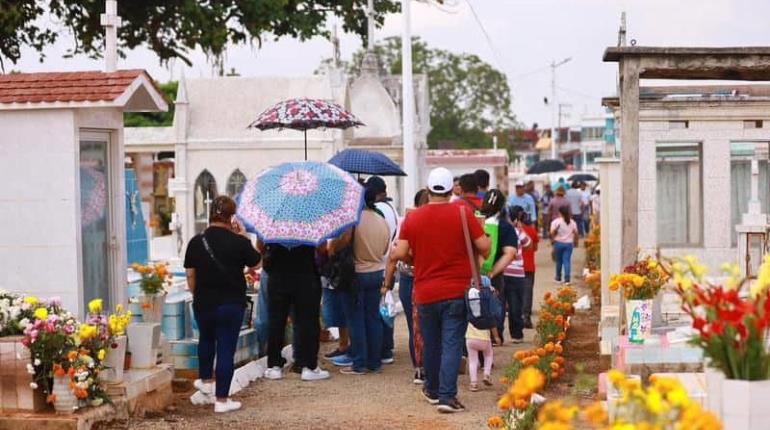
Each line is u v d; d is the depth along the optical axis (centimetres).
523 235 1841
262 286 1452
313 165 1340
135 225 1945
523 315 1812
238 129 2408
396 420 1109
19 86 1156
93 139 1202
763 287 745
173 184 2400
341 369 1428
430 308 1141
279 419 1117
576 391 1047
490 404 1185
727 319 699
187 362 1338
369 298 1391
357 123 1731
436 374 1177
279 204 1288
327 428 1077
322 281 1457
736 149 1434
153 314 1355
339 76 2719
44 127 1146
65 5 2900
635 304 1138
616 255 1677
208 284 1153
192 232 2411
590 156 9438
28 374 1024
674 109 1398
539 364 1212
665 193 1430
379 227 1376
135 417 1096
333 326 1484
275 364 1369
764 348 702
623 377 629
